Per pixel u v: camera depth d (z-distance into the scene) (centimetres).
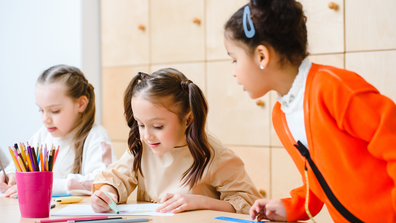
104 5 253
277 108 85
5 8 277
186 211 87
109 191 103
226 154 107
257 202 83
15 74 271
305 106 72
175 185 108
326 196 75
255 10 72
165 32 231
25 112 265
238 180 106
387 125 63
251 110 203
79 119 142
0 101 280
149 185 112
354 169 68
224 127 211
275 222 79
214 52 214
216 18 212
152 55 236
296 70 75
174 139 97
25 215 80
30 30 265
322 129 69
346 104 65
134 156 112
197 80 219
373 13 172
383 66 170
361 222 71
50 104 133
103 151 134
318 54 184
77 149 137
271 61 74
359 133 66
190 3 221
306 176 77
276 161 195
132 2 243
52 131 138
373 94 66
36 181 80
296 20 71
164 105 93
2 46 279
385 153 63
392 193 64
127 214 84
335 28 180
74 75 140
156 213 85
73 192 116
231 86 209
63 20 249
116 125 248
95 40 251
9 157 269
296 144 79
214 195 110
